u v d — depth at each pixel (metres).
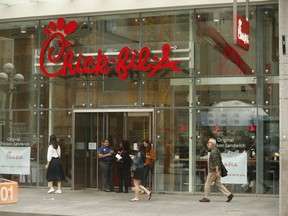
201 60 18.70
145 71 19.22
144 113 19.25
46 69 20.56
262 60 18.06
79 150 20.09
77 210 14.67
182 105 18.78
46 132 20.64
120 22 19.77
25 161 20.88
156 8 18.91
